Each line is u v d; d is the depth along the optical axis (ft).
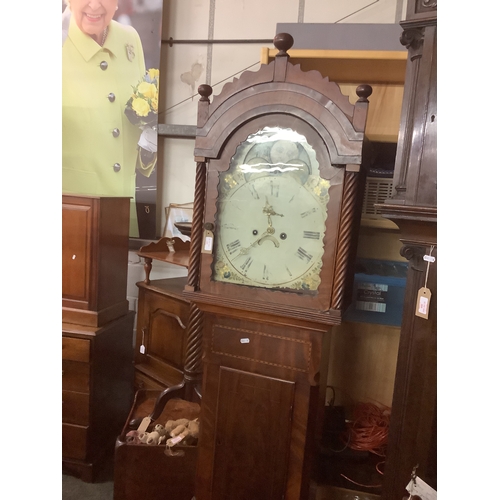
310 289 3.61
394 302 4.84
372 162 5.21
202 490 4.25
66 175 6.79
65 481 5.62
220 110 3.67
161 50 6.50
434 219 3.07
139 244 6.91
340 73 5.17
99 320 5.57
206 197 3.81
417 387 3.40
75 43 6.43
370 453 4.78
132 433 4.92
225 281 3.84
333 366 5.31
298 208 3.58
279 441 3.91
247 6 6.19
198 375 5.35
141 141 6.54
